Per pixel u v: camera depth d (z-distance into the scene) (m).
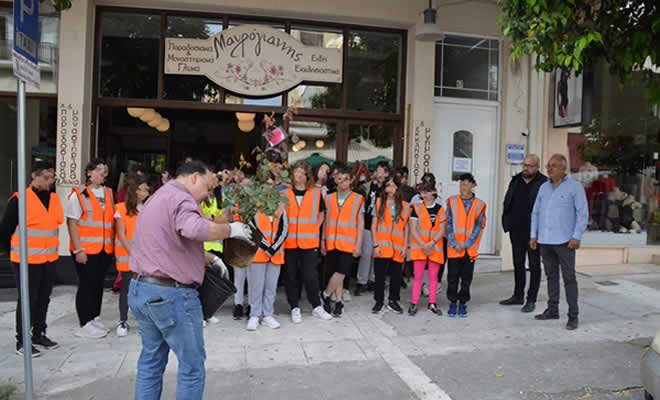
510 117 8.49
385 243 6.04
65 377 4.12
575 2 4.79
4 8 7.48
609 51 5.00
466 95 8.59
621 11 4.72
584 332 5.33
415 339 5.16
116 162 8.37
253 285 5.48
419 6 8.06
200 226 2.88
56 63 7.40
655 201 9.17
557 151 8.68
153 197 3.11
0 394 3.69
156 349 3.12
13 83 7.57
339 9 7.82
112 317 5.91
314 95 8.06
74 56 7.22
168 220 2.97
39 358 4.53
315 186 6.27
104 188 5.38
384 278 6.17
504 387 4.00
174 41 7.64
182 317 2.97
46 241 4.69
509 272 8.39
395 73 8.39
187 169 3.23
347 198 6.04
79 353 4.68
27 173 7.50
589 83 7.67
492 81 8.67
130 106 7.69
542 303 6.59
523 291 6.50
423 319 5.89
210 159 9.59
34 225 4.60
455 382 4.10
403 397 3.83
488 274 8.27
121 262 5.21
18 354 4.62
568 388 3.97
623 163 9.08
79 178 7.25
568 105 8.09
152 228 2.98
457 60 8.55
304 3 7.72
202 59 7.67
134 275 3.06
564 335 5.25
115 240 5.41
